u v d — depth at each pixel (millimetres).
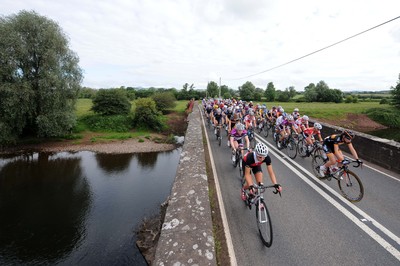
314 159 7723
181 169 7621
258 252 4000
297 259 3818
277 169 8227
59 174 16250
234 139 7777
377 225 4711
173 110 45281
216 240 4328
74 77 23719
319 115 42469
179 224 4484
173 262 3496
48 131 22234
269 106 52031
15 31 20109
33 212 11008
